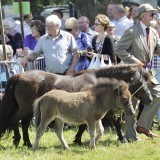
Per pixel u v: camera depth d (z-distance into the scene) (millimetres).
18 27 18859
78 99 10578
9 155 10656
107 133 12914
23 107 11570
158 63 13766
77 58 12812
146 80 11570
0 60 13852
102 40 13336
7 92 11617
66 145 11141
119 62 13836
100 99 10594
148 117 12211
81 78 11516
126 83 11000
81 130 11781
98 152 10703
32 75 11617
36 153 10695
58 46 12648
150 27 12125
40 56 13625
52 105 10672
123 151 10906
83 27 15281
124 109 10578
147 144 11633
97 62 13180
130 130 11977
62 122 11109
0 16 13250
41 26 15086
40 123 10828
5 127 11531
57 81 11531
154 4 24891
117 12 16312
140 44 11891
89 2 24922
